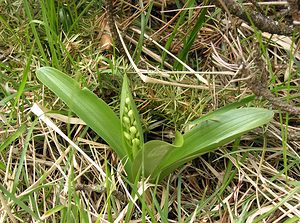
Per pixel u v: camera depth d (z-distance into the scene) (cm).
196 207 29
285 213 28
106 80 33
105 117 28
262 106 32
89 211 28
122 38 34
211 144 27
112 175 29
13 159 31
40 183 29
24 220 28
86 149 32
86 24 36
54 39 35
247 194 30
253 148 31
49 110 31
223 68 34
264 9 36
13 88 34
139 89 33
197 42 36
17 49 35
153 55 35
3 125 32
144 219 26
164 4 37
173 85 30
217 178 31
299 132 32
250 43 36
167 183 29
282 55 36
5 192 27
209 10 37
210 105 33
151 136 33
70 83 29
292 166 31
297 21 28
